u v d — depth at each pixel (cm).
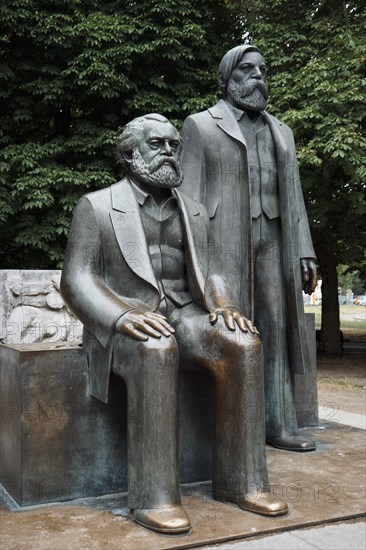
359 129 969
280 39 1091
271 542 268
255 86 437
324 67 951
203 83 1162
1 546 258
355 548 263
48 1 1116
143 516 280
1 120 1154
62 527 280
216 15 1253
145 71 1145
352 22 1138
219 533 272
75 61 1074
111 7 1178
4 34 1106
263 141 445
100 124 1184
